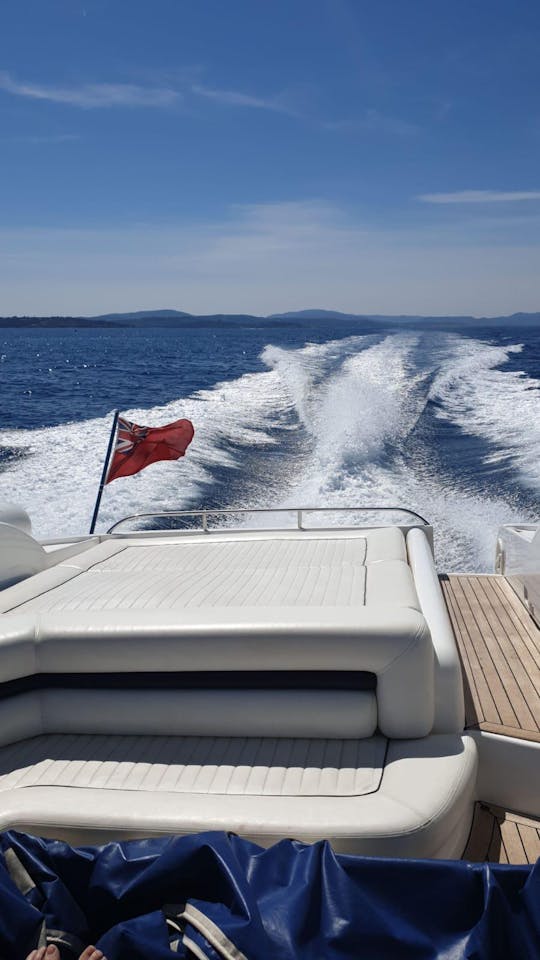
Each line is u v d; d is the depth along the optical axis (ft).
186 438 24.95
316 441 63.00
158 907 9.48
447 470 52.90
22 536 17.29
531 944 8.80
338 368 112.16
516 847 12.12
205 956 8.43
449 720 12.62
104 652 12.57
